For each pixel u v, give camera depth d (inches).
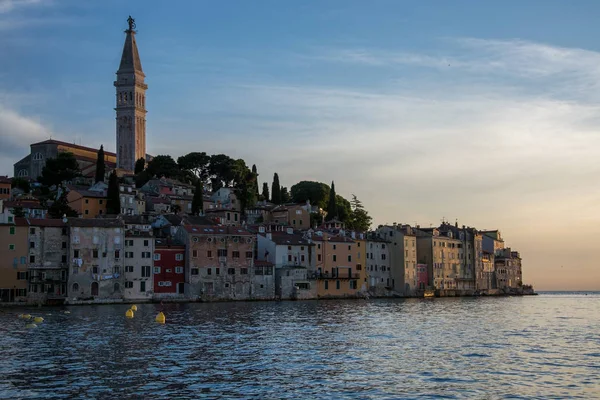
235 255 6894.7
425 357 2847.0
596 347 3235.7
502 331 3971.5
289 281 7263.8
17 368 2506.2
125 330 3747.5
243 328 3919.8
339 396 2105.1
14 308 5595.5
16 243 5925.2
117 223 6289.4
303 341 3321.9
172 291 6579.7
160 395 2101.4
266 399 2063.2
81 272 6082.7
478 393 2164.1
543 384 2306.8
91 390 2156.7
